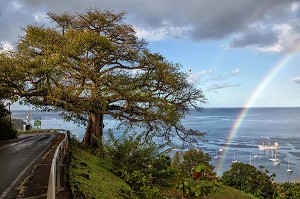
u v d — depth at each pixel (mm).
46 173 11922
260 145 163875
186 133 26641
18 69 23547
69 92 24469
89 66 26469
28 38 26484
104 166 18281
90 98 24453
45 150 20688
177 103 25984
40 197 8656
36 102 24875
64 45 25594
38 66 23594
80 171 13516
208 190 8336
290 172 98562
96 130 28828
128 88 24266
